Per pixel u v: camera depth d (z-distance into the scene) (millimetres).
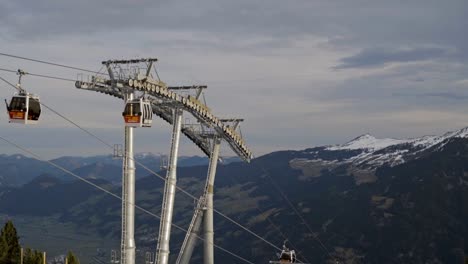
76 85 73250
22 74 58406
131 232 75312
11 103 57969
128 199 75000
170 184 90812
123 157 75125
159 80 79562
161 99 85750
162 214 90250
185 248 107125
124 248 75000
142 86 75875
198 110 94500
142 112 70000
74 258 104188
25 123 58188
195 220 108125
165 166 91812
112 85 74625
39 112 59594
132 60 75875
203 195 109688
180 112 91812
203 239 108438
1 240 103375
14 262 102875
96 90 75125
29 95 58375
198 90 94438
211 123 102000
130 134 74875
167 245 89625
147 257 88750
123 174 75250
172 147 91562
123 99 77750
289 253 111875
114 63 75375
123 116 70500
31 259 103438
